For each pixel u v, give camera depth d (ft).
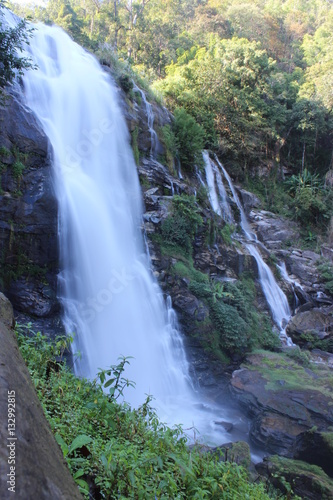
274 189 103.09
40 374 17.28
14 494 4.19
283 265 77.36
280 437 32.37
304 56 177.27
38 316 35.40
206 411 39.34
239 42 119.65
